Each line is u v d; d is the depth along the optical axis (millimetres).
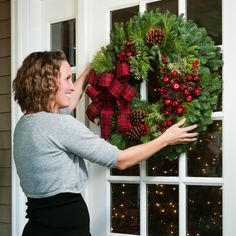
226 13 1954
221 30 1984
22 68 1705
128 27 2055
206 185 2016
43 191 1613
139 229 2201
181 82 1896
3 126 2662
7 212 2648
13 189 2572
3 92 2662
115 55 2098
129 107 2055
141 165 2176
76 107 2391
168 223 2119
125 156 1694
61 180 1610
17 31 2586
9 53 2666
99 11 2357
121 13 2303
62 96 1711
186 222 2062
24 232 1664
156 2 2180
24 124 1657
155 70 2070
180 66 1893
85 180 1723
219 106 1972
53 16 2582
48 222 1609
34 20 2621
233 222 1916
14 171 2572
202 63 1906
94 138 1644
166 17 1971
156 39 1951
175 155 2020
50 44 2611
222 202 1958
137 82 2123
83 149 1614
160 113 1959
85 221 1658
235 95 1920
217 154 1983
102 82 2051
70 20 2531
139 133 1979
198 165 2033
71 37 2525
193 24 1960
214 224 1993
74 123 1629
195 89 1872
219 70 1970
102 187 2316
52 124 1612
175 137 1839
